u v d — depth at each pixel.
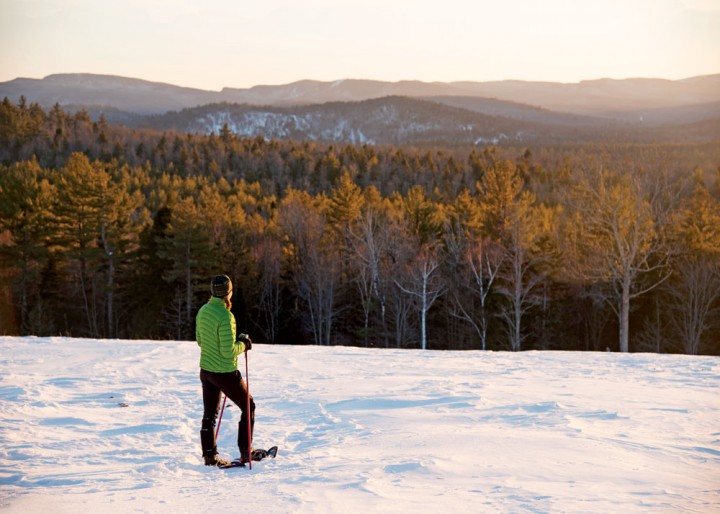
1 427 7.42
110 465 6.01
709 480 4.97
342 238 57.47
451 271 49.72
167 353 15.35
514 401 9.08
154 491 5.00
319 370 13.00
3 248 56.25
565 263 46.28
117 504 4.59
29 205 57.88
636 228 33.69
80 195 57.31
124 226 60.22
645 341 47.28
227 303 6.39
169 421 8.03
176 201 65.62
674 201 35.50
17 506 4.55
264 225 67.31
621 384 10.98
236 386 6.25
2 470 5.72
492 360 15.23
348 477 5.13
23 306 55.44
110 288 57.06
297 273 55.41
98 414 8.41
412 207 60.09
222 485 5.22
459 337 51.22
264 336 56.59
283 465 5.87
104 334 59.44
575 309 51.69
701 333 43.16
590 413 8.08
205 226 56.41
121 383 10.91
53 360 13.77
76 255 55.88
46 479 5.39
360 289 51.84
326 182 139.75
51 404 8.83
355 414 8.35
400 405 8.93
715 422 7.52
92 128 197.50
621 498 4.41
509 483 4.82
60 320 61.34
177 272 53.47
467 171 139.25
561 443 6.26
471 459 5.64
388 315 52.72
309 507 4.32
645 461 5.59
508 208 47.16
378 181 140.38
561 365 14.11
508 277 44.34
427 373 12.59
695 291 42.84
